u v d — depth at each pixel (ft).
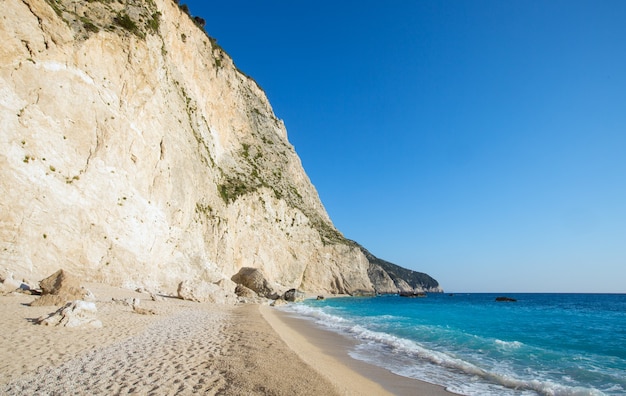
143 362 25.50
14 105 64.39
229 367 25.41
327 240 246.68
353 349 41.98
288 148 262.47
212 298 88.22
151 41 102.47
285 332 49.16
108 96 82.23
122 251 81.76
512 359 39.37
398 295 316.40
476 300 241.55
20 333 30.32
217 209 141.08
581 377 32.12
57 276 51.44
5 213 60.90
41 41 69.41
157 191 98.43
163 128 102.89
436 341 50.85
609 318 99.35
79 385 20.17
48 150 69.05
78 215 72.84
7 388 19.04
